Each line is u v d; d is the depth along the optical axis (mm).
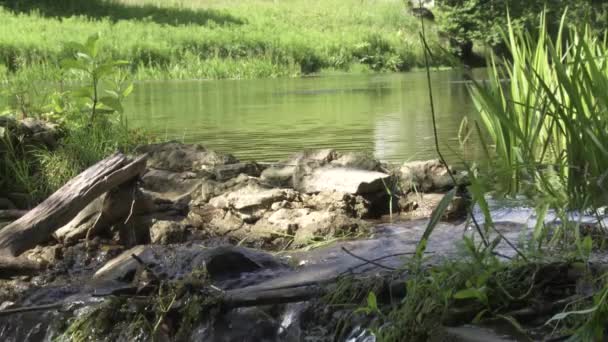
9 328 3094
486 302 2674
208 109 10688
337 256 3525
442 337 2535
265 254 3475
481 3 26594
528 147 3529
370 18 30156
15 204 4535
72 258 3688
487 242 3102
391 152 6293
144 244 3863
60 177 4688
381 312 2713
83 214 3945
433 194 4488
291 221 4008
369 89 14992
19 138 4816
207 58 22312
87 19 27125
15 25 23641
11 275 3477
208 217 4137
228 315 2891
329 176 4488
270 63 22312
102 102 5246
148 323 2918
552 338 2512
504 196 3961
